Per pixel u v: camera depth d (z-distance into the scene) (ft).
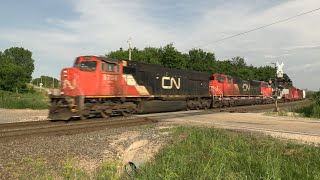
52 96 64.03
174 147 34.60
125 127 53.78
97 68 67.62
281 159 29.43
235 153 31.32
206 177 25.32
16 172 26.68
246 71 293.84
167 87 91.20
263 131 47.88
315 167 27.20
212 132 43.83
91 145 38.01
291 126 55.47
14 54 482.69
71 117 66.54
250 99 151.94
